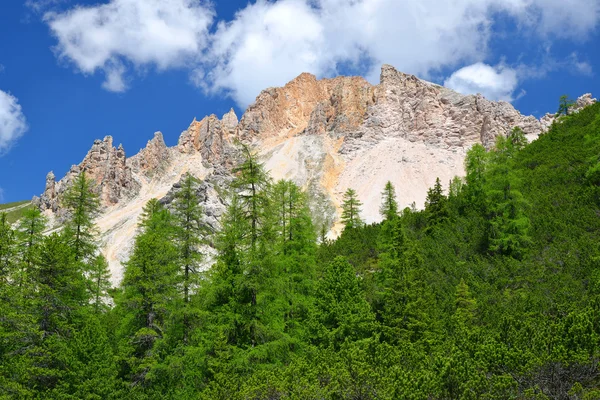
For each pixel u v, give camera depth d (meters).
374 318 28.88
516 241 37.84
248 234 26.38
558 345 15.11
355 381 16.02
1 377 21.77
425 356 18.39
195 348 24.53
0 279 25.73
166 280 27.06
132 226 135.50
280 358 24.80
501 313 25.56
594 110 63.38
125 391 25.02
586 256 30.88
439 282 34.47
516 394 14.23
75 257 32.97
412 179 183.62
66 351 25.17
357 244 51.91
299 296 29.28
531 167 55.69
